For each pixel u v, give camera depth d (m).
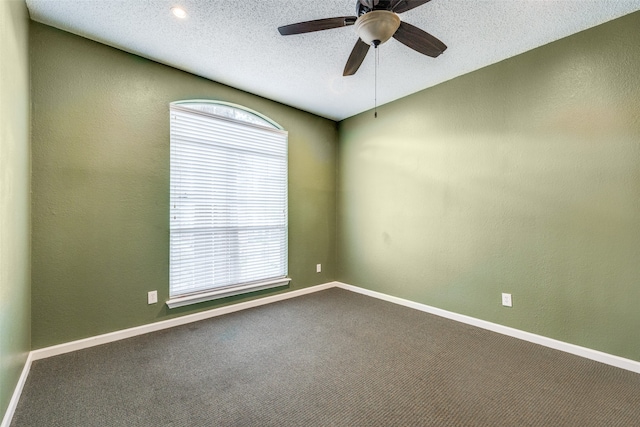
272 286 3.51
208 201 2.97
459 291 2.89
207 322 2.83
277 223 3.58
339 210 4.21
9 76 1.48
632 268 1.96
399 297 3.44
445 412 1.56
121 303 2.44
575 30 2.14
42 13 1.97
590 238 2.12
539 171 2.37
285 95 3.34
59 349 2.14
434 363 2.07
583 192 2.15
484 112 2.69
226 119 3.09
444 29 2.12
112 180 2.39
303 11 1.96
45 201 2.10
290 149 3.68
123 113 2.44
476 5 1.87
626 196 1.98
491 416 1.53
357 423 1.48
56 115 2.14
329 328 2.69
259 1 1.87
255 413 1.55
